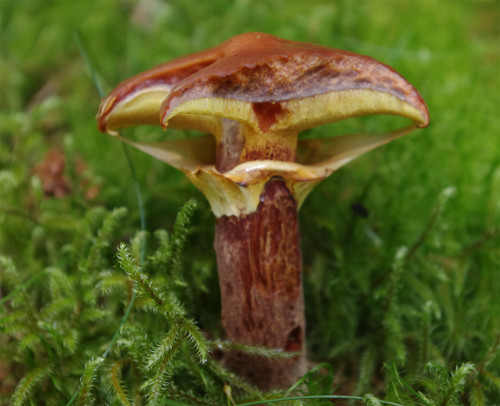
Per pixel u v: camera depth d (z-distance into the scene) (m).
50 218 0.20
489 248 0.19
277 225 0.14
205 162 0.15
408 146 0.22
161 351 0.14
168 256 0.17
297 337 0.15
